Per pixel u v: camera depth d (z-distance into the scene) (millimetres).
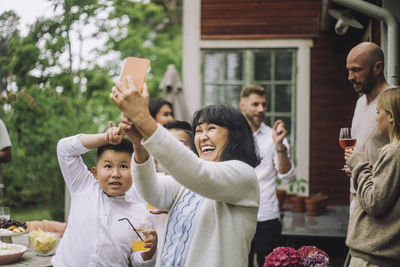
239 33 7176
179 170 1635
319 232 4883
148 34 13656
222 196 1748
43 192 7855
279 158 3926
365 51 2814
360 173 2289
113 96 1623
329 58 7020
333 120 7016
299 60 7066
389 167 2117
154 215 2449
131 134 1737
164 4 17281
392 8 3846
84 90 8547
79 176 2537
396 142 2186
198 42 7250
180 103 6656
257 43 7137
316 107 7051
